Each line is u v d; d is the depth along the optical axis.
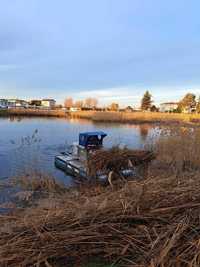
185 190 4.78
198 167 11.56
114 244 3.75
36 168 12.44
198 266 3.17
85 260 3.61
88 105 104.94
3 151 17.75
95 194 6.37
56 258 3.58
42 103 121.94
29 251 3.59
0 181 10.94
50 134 29.80
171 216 4.11
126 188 5.29
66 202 5.77
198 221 3.94
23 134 28.89
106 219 4.09
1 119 51.41
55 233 3.83
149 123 47.38
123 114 56.31
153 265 3.22
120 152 9.94
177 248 3.49
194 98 77.31
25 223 4.28
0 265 3.44
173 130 15.09
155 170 10.20
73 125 41.66
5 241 3.86
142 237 3.83
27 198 8.85
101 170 9.55
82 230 3.88
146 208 4.28
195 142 12.67
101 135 12.55
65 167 13.05
